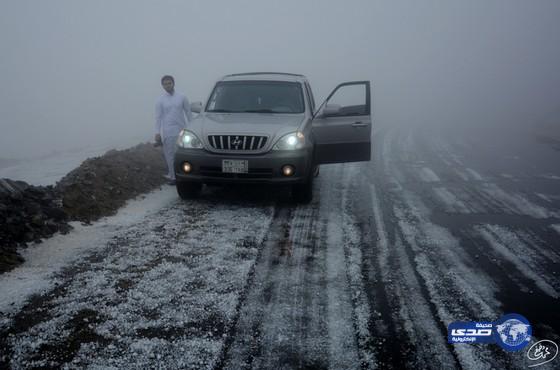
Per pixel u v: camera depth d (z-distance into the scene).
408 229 4.75
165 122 6.57
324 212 5.34
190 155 5.18
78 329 2.67
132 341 2.56
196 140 5.23
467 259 3.95
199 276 3.45
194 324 2.76
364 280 3.46
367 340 2.64
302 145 5.20
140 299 3.06
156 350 2.48
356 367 2.38
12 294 3.04
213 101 6.32
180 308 2.95
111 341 2.56
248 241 4.24
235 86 6.45
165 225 4.68
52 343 2.52
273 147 5.09
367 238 4.43
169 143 6.61
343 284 3.38
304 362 2.42
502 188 6.84
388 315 2.94
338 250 4.08
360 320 2.86
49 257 3.73
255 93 6.27
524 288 3.39
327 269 3.65
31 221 4.17
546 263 3.89
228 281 3.37
